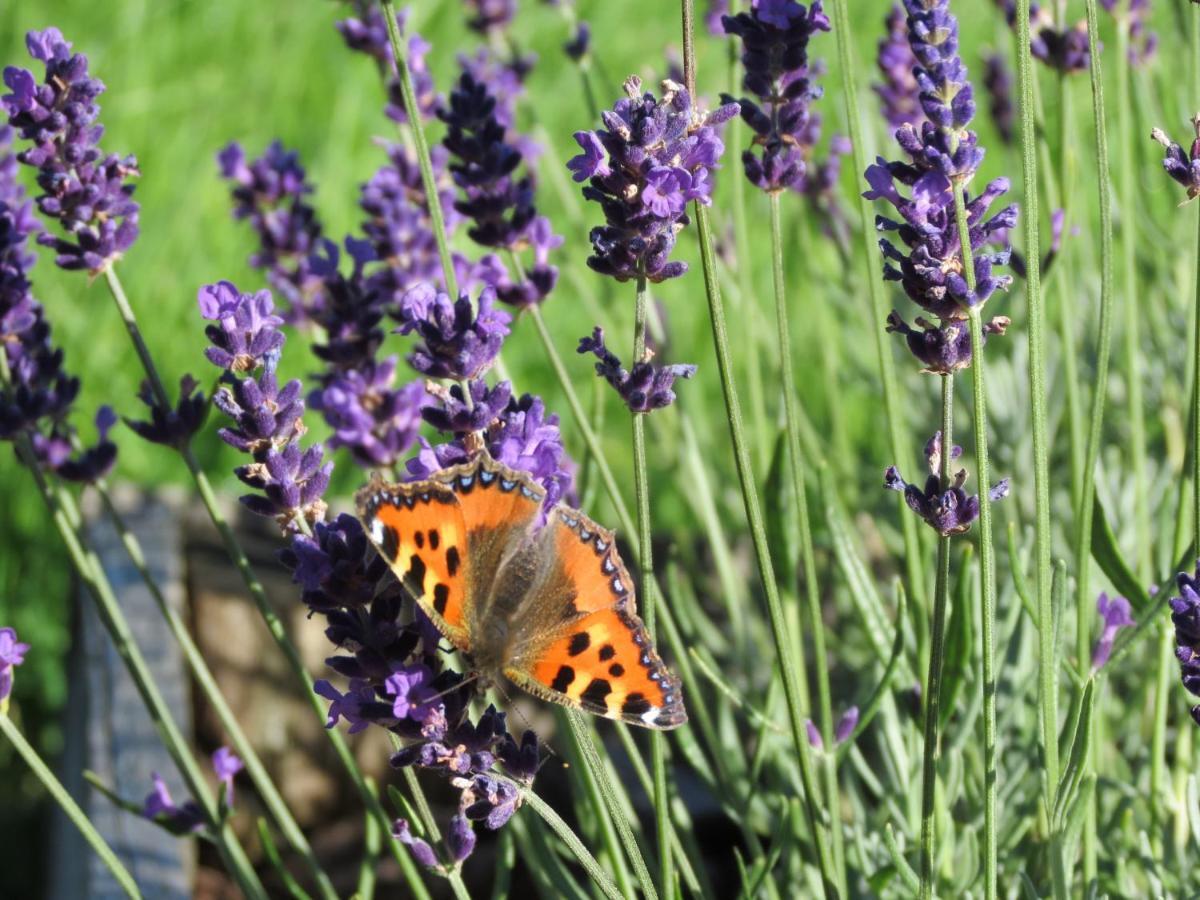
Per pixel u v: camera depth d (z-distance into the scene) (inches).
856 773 27.4
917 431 30.4
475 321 21.2
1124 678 26.8
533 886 27.5
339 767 29.8
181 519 31.8
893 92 27.1
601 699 20.9
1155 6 38.2
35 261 24.3
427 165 23.0
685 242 39.7
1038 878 23.5
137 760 27.5
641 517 21.7
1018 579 22.6
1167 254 29.0
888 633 24.0
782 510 24.4
